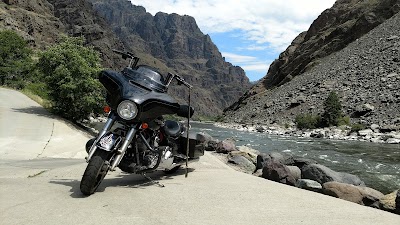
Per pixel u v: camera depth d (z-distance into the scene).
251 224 4.19
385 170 16.20
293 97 79.44
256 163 10.55
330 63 92.50
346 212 4.82
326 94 71.44
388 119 49.69
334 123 54.12
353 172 15.47
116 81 5.73
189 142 7.14
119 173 7.49
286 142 34.16
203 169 8.13
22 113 23.97
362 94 63.00
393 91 59.06
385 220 4.51
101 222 4.13
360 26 117.75
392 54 74.94
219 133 49.47
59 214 4.36
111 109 5.73
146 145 5.71
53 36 179.38
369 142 35.38
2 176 7.14
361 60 80.88
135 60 6.39
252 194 5.68
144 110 5.49
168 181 6.61
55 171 7.68
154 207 4.78
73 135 18.59
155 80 6.01
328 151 25.80
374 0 140.75
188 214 4.51
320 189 6.84
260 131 57.03
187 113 6.52
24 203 4.78
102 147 5.21
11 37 58.19
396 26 89.69
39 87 42.56
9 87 48.94
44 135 17.28
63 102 25.95
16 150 13.41
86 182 5.06
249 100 122.44
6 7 167.62
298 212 4.75
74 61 25.19
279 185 6.56
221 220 4.30
